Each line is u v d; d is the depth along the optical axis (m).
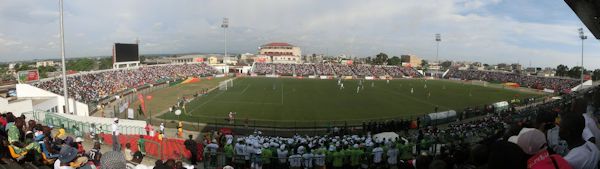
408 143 22.12
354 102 62.19
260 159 18.23
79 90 59.12
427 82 110.81
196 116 45.59
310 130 38.34
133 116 42.25
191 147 17.61
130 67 94.50
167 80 96.12
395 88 89.69
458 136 27.91
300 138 24.83
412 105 59.94
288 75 128.25
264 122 42.78
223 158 18.39
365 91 81.06
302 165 18.00
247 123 40.50
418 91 83.25
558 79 104.31
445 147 17.36
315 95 71.44
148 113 47.84
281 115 47.88
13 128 11.16
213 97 65.44
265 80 108.81
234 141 26.42
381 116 48.78
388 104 60.53
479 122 36.06
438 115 42.06
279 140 23.58
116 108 51.56
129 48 94.38
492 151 4.38
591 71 136.38
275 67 137.38
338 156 18.48
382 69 138.75
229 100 61.47
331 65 144.25
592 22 24.09
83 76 69.81
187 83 96.12
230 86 87.69
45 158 10.62
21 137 12.38
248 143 20.45
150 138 21.16
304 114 49.06
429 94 76.75
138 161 10.77
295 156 17.91
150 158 17.31
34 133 12.02
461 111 50.09
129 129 30.19
